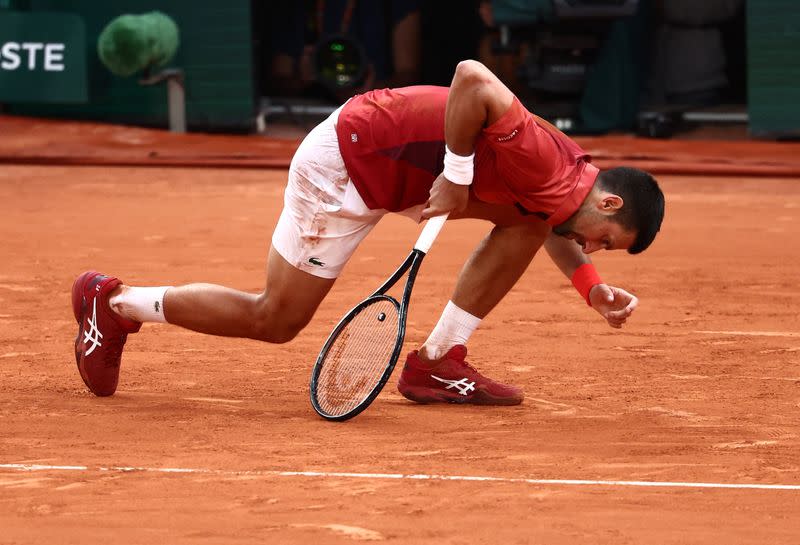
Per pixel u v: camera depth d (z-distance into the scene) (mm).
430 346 19375
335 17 65625
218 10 60562
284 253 17797
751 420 18469
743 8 69125
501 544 13398
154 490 15086
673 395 19984
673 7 62656
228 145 56844
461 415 18812
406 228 37562
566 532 13758
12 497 14852
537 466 16172
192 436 17469
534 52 60750
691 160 52281
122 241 35312
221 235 36312
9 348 23172
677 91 63406
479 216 18312
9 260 32312
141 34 56188
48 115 61969
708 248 34688
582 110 61250
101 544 13406
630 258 33219
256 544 13383
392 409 19188
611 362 22312
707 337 24328
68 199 43281
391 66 67812
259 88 65688
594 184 17234
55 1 60062
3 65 58281
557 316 26125
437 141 17125
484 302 19062
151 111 61406
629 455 16672
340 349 18609
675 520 14156
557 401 19656
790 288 29344
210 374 21281
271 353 22797
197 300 18359
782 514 14367
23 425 18000
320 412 18406
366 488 15188
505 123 16250
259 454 16594
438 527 13875
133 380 20844
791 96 58875
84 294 19047
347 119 17406
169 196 44188
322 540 13484
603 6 57531
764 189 46469
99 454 16578
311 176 17422
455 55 75375
